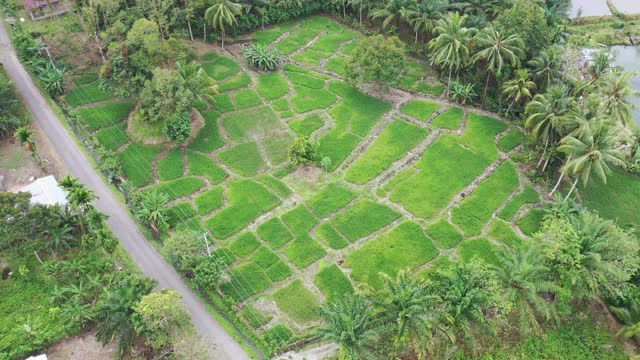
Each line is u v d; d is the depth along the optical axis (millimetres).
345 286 61562
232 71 92438
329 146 79000
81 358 55000
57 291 57812
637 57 107500
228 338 56469
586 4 119625
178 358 53531
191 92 73375
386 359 48906
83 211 65375
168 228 66875
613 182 77875
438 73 93562
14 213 58406
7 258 60594
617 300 60281
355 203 71438
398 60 83688
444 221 69250
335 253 65500
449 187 73688
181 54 79125
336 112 85125
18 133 70938
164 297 51781
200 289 60812
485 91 84750
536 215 70250
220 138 80062
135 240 65812
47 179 69250
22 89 84875
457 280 52844
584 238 56594
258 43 97625
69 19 96312
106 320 52656
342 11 107188
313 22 106562
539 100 74250
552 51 77812
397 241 66625
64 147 76750
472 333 53219
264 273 62844
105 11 85438
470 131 82188
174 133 75562
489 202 71812
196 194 72062
